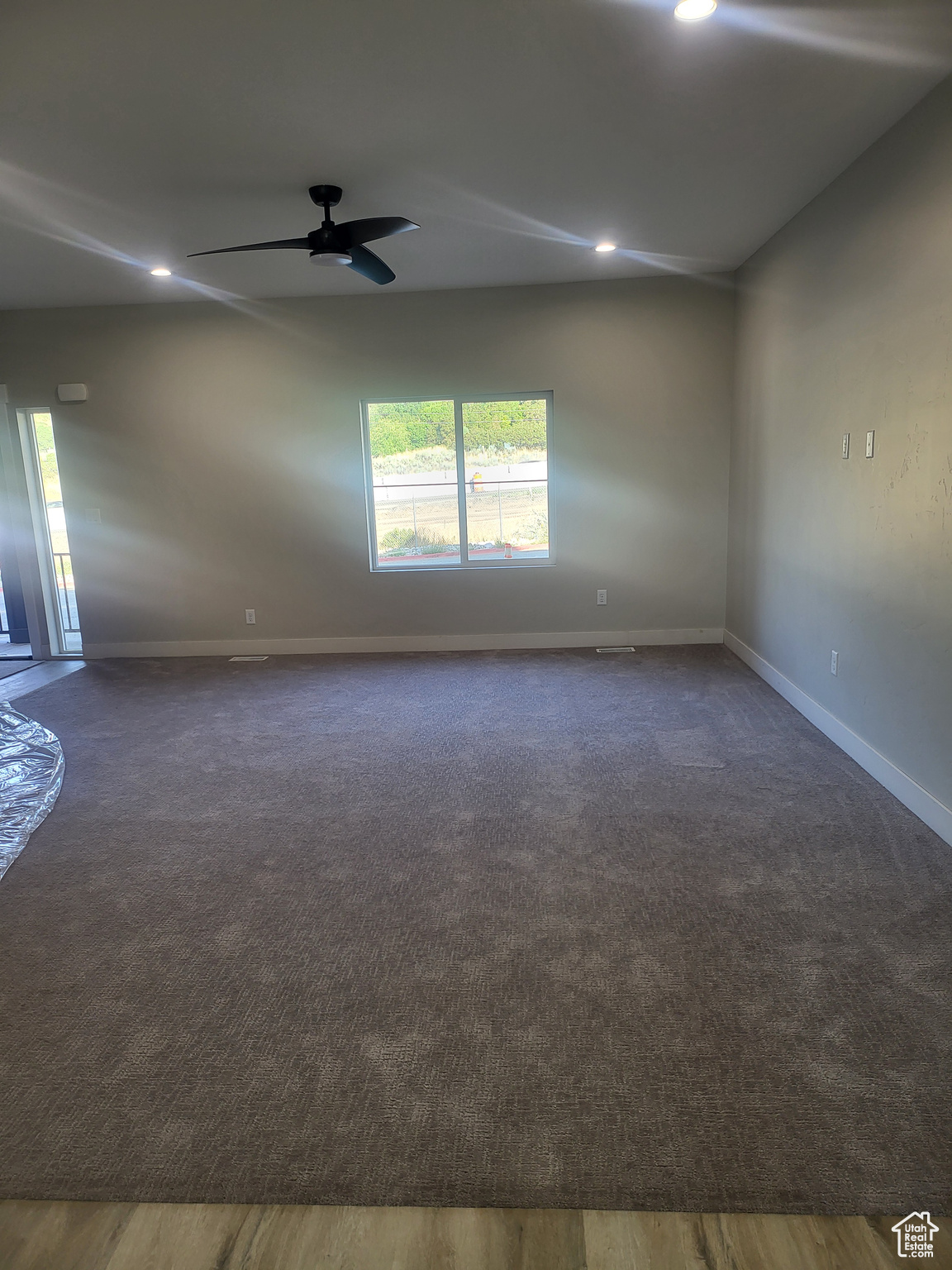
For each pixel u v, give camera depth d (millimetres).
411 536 6016
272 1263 1393
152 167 3203
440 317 5605
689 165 3377
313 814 3195
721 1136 1607
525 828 3004
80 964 2246
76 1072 1839
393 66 2479
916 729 3023
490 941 2293
